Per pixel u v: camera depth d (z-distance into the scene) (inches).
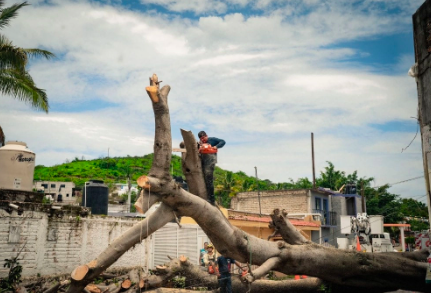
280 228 442.9
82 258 633.0
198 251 670.5
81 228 636.1
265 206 1252.5
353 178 1740.9
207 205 354.9
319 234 1039.6
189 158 360.5
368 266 420.2
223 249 382.6
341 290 456.1
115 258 346.3
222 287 403.2
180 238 710.5
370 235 1075.9
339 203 1380.4
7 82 575.2
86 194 788.6
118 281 573.9
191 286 457.1
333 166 1798.7
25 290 458.6
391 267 430.6
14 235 532.7
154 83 326.6
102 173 2706.7
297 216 1091.9
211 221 357.4
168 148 333.4
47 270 574.9
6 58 568.1
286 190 1231.5
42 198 602.9
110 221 689.6
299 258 394.6
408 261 441.4
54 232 591.8
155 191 330.0
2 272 511.2
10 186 593.0
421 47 378.0
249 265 369.7
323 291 458.9
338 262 409.7
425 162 366.6
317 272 409.4
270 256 383.9
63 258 601.9
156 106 328.8
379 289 450.9
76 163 2942.9
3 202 525.7
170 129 337.4
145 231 346.3
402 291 563.2
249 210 1284.4
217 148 380.2
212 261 518.6
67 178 2486.5
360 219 1085.8
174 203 343.0
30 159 618.5
